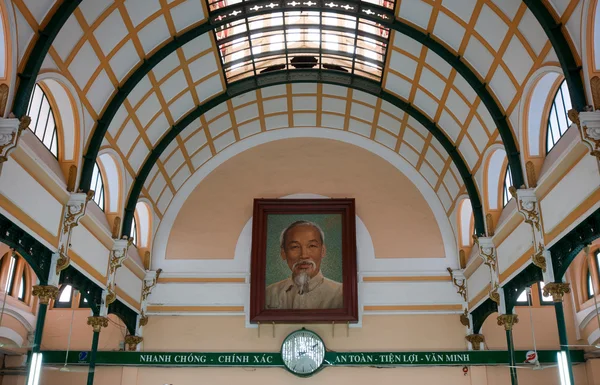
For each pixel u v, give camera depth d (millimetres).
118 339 32469
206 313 32250
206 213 34594
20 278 31750
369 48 29359
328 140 36031
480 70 24641
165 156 32250
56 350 31516
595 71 17875
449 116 29156
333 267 32625
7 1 17047
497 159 27328
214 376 31031
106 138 26016
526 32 21188
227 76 31156
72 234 22828
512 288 25562
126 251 27547
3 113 17312
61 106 22469
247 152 35906
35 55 18406
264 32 28859
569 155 19359
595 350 31188
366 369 31078
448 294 32375
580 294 32375
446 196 33812
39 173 19891
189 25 25594
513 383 25141
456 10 23422
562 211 20094
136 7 22672
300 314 31375
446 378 30875
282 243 33156
